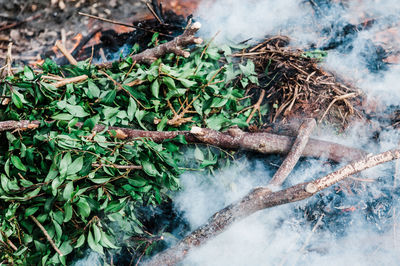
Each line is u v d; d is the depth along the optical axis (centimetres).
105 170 196
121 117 207
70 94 208
